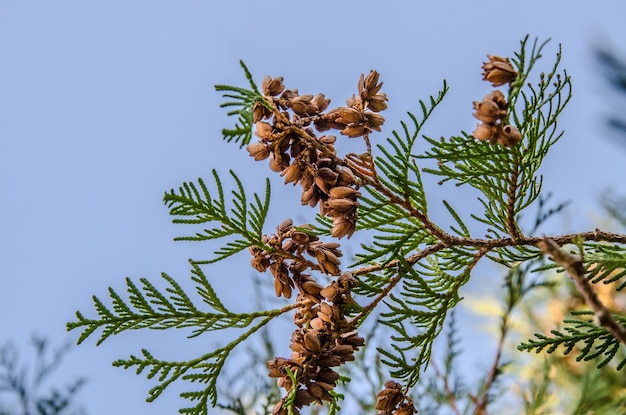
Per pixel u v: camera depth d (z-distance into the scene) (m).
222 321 0.56
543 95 0.55
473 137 0.53
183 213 0.54
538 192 0.55
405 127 0.55
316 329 0.55
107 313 0.55
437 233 0.55
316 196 0.54
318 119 0.55
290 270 0.55
